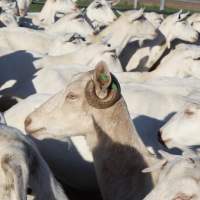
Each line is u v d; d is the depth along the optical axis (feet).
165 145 7.73
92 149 6.44
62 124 6.37
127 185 6.34
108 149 6.38
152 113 9.18
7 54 11.70
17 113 8.38
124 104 6.34
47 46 14.42
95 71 6.11
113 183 6.40
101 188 6.48
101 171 6.43
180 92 9.59
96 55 11.85
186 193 4.68
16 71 11.38
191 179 4.72
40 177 5.08
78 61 11.87
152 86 9.70
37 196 5.11
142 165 6.36
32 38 14.42
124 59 14.19
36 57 11.76
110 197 6.41
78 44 13.19
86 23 16.49
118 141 6.36
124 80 10.40
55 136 6.44
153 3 35.04
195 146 7.66
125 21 14.49
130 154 6.38
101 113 6.30
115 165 6.38
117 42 14.44
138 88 9.57
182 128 7.68
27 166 4.72
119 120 6.33
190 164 4.85
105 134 6.36
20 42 14.26
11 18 17.31
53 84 10.11
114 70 11.94
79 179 8.19
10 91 10.62
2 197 4.67
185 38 15.06
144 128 8.43
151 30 14.58
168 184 4.76
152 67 13.83
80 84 6.33
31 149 4.95
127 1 34.58
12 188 4.66
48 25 19.04
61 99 6.37
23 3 21.49
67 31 16.33
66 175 8.21
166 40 14.53
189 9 32.81
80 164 8.06
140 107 9.20
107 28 14.57
